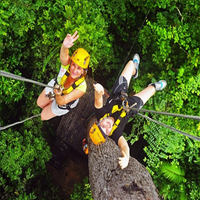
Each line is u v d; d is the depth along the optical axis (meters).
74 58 3.58
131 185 3.64
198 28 5.12
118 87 4.20
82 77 3.74
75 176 7.00
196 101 5.36
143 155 6.63
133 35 6.16
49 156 6.06
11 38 5.07
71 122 5.97
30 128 5.97
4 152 5.11
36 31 5.37
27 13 4.67
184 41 5.01
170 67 5.42
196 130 5.48
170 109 5.60
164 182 5.97
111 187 3.71
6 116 5.95
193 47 5.21
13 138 5.32
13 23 4.80
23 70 5.97
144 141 6.61
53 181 6.83
